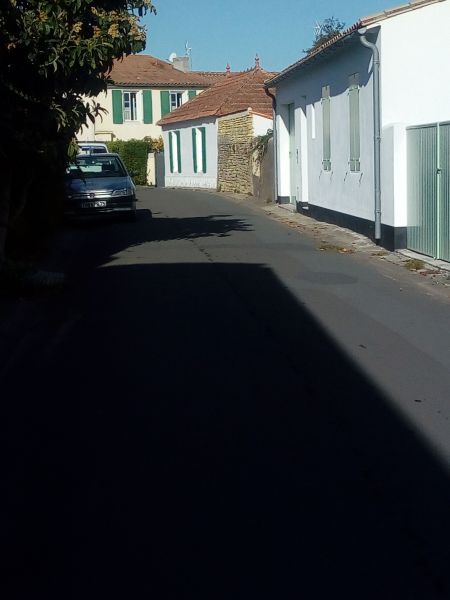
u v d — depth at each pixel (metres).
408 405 6.70
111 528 4.69
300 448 5.82
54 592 4.05
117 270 13.50
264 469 5.47
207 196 30.05
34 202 15.45
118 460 5.68
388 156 14.84
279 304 10.60
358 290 11.52
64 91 12.21
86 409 6.76
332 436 6.04
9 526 4.74
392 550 4.37
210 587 4.05
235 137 30.39
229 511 4.86
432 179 13.52
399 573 4.14
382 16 14.89
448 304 10.61
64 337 9.20
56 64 11.28
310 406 6.71
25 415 6.66
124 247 16.33
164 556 4.36
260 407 6.70
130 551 4.42
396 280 12.27
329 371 7.67
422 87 15.16
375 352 8.31
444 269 12.84
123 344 8.79
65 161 12.95
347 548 4.40
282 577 4.12
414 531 4.58
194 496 5.08
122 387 7.32
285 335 9.02
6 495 5.16
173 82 47.16
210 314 10.08
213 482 5.28
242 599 3.94
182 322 9.70
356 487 5.16
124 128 46.69
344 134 17.80
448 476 5.31
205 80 48.59
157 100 47.09
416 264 13.19
